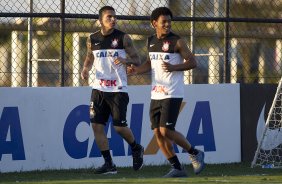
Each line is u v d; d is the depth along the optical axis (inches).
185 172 1173.7
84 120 1337.4
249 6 2154.3
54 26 1647.4
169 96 1133.7
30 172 1268.5
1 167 1273.4
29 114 1295.5
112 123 1347.2
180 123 1405.0
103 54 1210.6
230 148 1454.2
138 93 1371.8
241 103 1465.3
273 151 1450.5
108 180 1114.1
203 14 1889.8
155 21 1147.3
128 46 1211.9
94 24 1630.2
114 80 1210.6
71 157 1325.0
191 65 1129.4
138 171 1280.8
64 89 1322.6
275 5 2178.9
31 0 1472.7
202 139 1424.7
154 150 1381.6
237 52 1995.6
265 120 1486.2
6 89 1279.5
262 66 2073.1
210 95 1434.5
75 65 1621.6
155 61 1147.3
